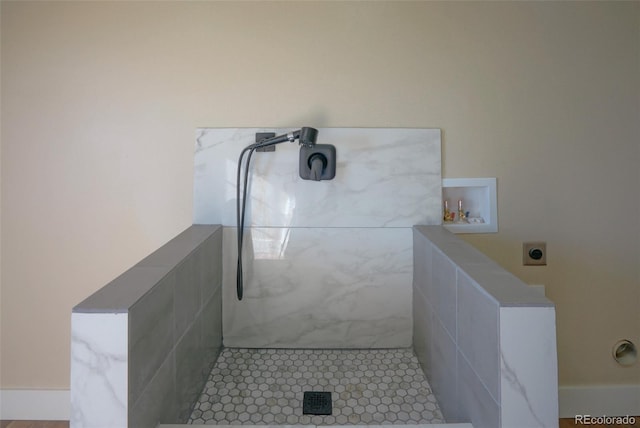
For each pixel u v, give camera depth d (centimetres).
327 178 128
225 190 130
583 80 133
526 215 135
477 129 133
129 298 64
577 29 132
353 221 130
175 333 84
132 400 62
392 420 92
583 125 133
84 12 131
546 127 133
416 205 131
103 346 60
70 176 133
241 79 132
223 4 131
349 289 131
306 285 131
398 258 130
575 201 135
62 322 137
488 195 134
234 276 130
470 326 76
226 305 130
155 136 133
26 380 139
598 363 140
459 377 83
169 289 80
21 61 131
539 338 62
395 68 132
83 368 60
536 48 132
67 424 139
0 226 134
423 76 132
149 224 134
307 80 131
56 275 136
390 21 131
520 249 135
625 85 133
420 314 119
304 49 131
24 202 134
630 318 138
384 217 130
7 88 131
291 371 115
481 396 70
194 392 98
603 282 137
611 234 136
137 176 134
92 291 136
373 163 130
